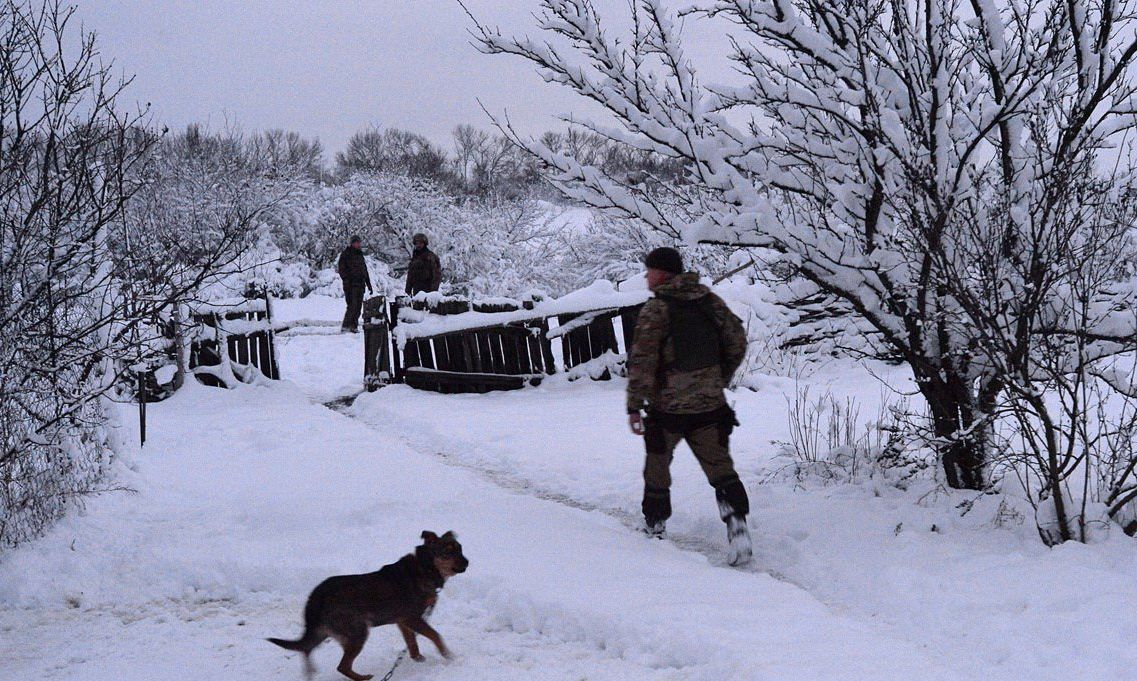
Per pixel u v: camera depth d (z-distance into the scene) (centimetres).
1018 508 520
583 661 382
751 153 557
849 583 457
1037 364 448
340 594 355
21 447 539
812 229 538
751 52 541
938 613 405
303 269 2522
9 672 387
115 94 593
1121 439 498
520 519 574
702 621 392
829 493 605
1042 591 404
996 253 467
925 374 548
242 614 458
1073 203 473
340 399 1177
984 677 345
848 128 548
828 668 337
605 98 547
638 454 774
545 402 1042
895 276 521
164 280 645
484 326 1131
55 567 502
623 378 1143
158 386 1064
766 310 741
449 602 459
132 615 458
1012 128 500
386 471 733
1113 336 468
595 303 1148
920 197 486
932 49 490
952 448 555
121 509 611
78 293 579
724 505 499
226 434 894
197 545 531
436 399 1066
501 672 374
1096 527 463
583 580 455
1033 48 500
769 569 491
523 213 2962
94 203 601
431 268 1612
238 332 1124
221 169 2598
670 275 528
